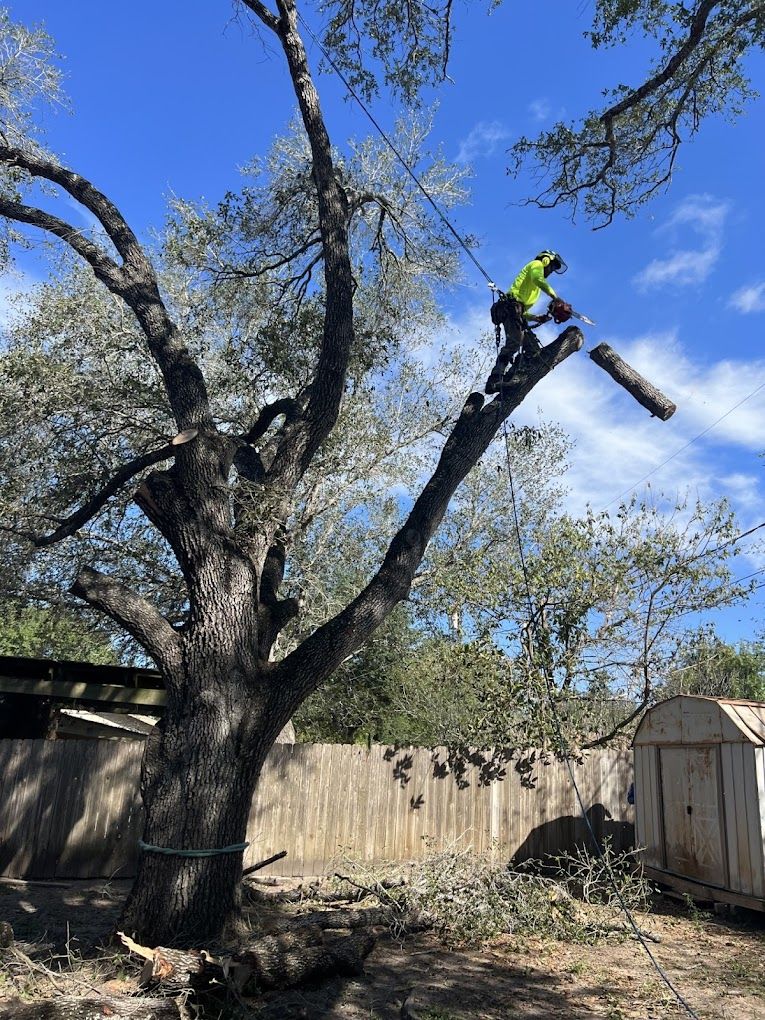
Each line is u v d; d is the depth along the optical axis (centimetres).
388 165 1259
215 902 599
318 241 1081
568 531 1169
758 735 877
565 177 1092
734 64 990
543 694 1105
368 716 1812
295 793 1059
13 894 885
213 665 641
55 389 1195
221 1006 501
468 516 1594
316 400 786
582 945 732
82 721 1628
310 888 880
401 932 726
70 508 1216
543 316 862
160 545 1324
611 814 1198
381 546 1606
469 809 1134
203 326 1323
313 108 858
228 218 1153
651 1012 551
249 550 697
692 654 1191
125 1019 445
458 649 1175
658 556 1150
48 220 812
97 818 1019
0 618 1479
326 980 587
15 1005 456
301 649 674
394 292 1302
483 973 630
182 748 621
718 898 888
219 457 721
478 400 833
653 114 1055
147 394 1209
